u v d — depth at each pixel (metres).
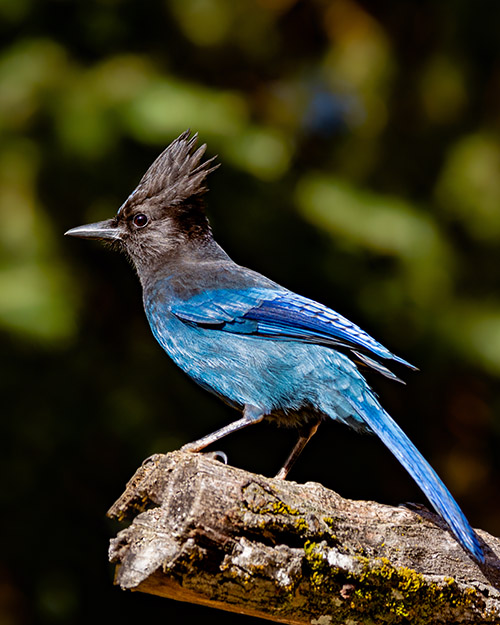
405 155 13.76
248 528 5.66
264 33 13.84
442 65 13.68
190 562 5.62
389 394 13.49
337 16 14.23
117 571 5.82
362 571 5.86
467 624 6.23
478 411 13.80
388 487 12.99
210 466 5.81
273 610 5.82
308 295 13.02
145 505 6.19
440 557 6.21
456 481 13.84
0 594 12.15
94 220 12.53
